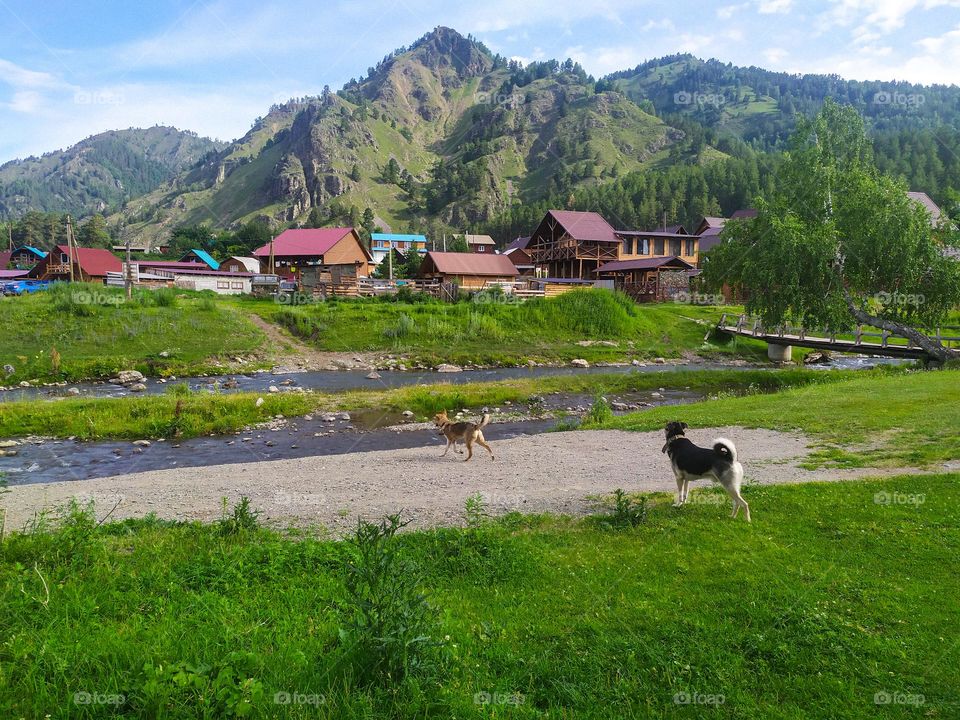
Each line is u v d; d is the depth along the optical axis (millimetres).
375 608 5336
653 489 11648
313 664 5023
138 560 8008
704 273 35938
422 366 37688
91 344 35031
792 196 32156
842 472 12203
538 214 156875
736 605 6305
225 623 5789
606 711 4633
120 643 5219
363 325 44469
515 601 6691
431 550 8297
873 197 30047
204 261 89812
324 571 7582
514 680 5035
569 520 9758
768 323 32281
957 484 10430
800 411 18984
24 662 4895
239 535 9219
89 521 9484
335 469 14352
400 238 142750
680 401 27516
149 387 29297
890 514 9023
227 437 20016
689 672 5109
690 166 169125
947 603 6207
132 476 14070
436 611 5734
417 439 19812
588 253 79750
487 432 20969
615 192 145750
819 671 5121
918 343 31719
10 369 29953
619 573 7328
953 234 30891
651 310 55844
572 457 14977
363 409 24281
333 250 82500
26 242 133750
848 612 6082
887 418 17000
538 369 38750
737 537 8422
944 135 155375
